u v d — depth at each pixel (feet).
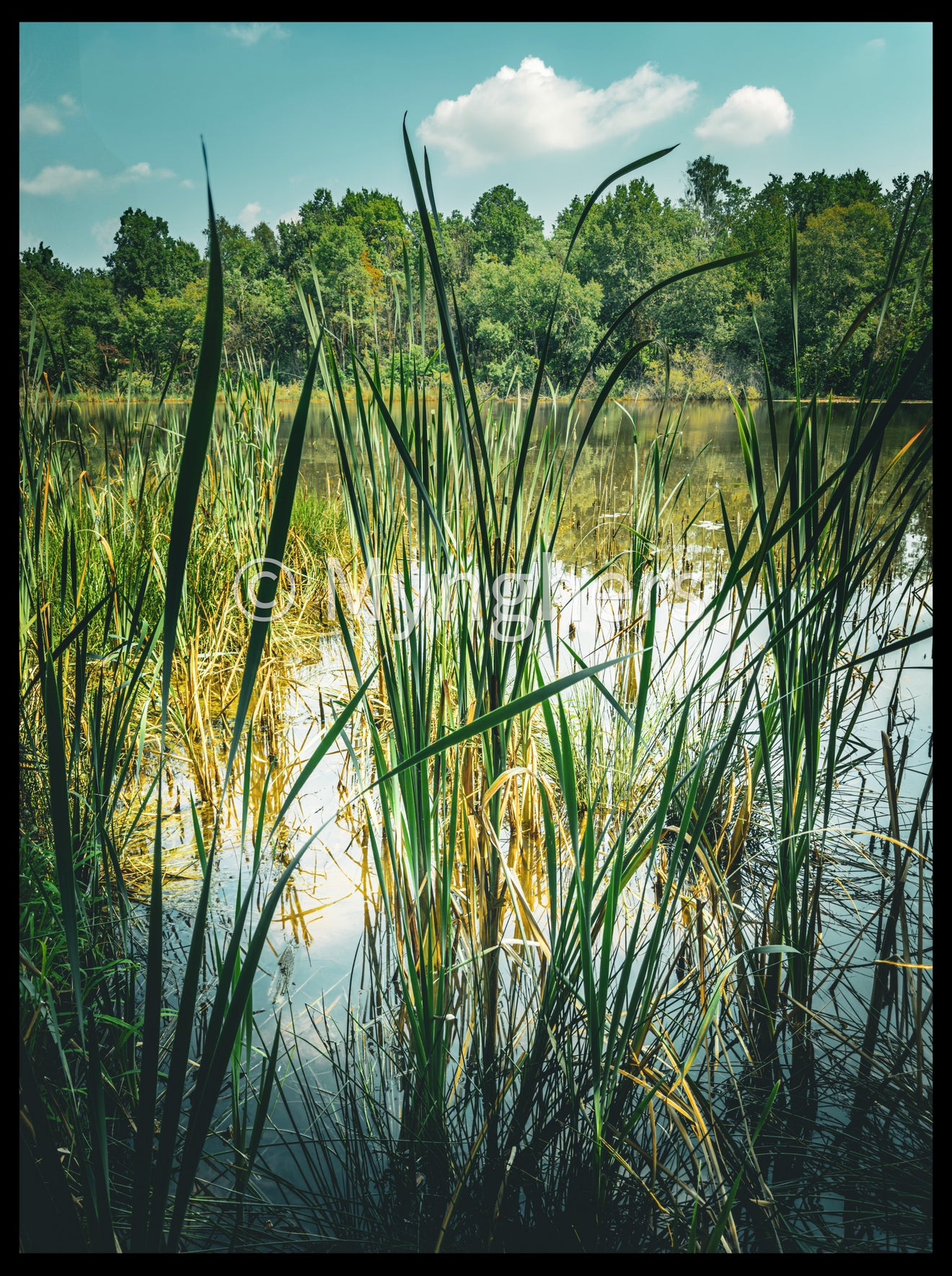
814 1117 5.21
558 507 5.33
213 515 14.33
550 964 4.60
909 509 5.11
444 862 4.79
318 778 10.19
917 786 9.12
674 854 4.43
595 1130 4.55
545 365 3.98
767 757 7.02
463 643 5.31
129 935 7.00
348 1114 5.28
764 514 5.31
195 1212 4.54
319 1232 4.48
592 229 126.62
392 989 6.41
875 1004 5.80
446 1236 4.45
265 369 17.74
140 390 11.71
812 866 7.79
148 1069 3.23
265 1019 6.11
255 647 2.96
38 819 6.81
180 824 9.04
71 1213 3.43
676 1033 5.78
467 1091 5.35
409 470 4.26
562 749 4.00
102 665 7.20
